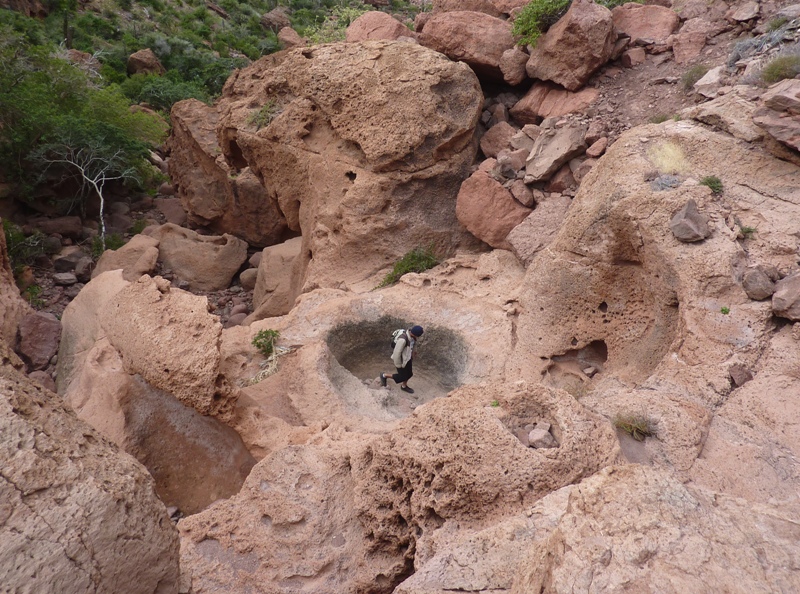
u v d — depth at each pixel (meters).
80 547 2.55
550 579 2.76
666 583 2.55
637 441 5.41
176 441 8.08
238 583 5.23
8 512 2.42
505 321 9.90
